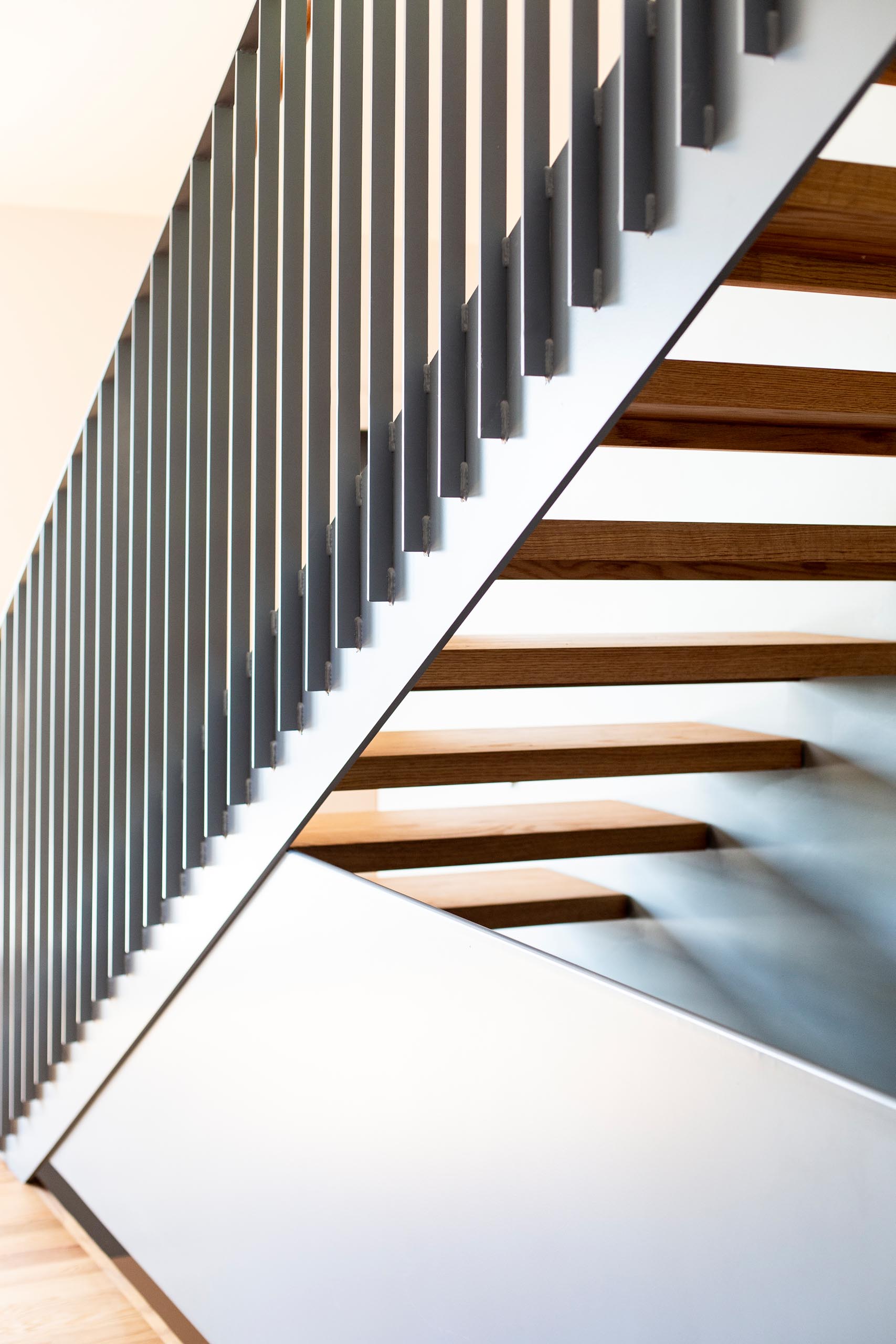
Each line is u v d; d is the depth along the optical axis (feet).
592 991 3.30
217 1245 5.88
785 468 8.06
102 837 7.16
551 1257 3.47
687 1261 2.94
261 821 5.47
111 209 14.61
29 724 8.68
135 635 6.63
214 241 5.56
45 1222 8.13
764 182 2.83
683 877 8.91
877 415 4.43
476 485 4.09
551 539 4.78
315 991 4.95
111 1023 7.13
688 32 3.02
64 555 8.01
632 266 3.33
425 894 9.24
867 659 6.42
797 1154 2.61
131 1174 6.98
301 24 4.95
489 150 3.88
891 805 6.95
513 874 10.56
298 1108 5.08
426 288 4.32
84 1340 6.48
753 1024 8.14
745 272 3.63
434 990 4.10
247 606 5.59
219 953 5.83
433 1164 4.09
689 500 9.25
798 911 7.77
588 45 3.45
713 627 8.87
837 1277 2.49
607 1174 3.24
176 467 6.10
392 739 6.88
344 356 4.73
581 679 5.57
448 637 4.23
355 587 4.81
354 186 4.67
